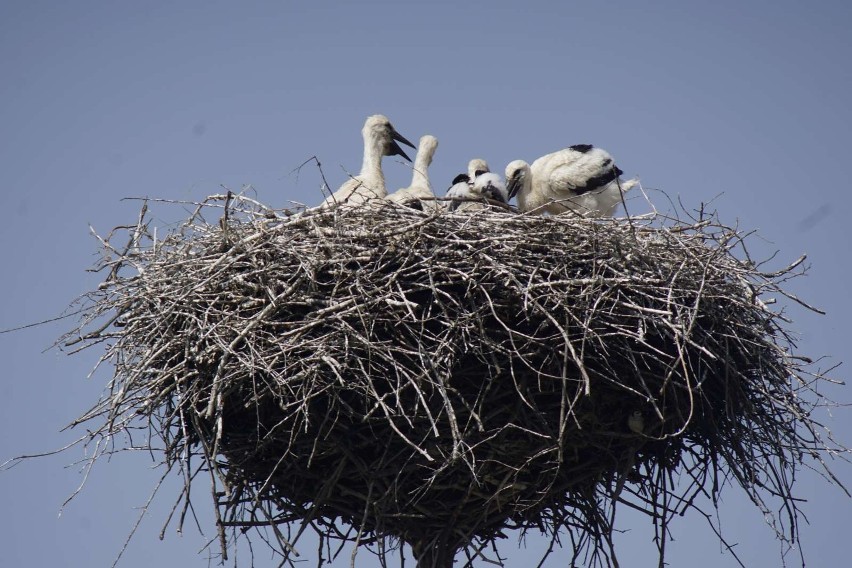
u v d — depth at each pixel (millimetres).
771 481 13836
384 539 13750
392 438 13398
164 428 13508
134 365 13305
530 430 13352
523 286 13156
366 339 12742
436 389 13250
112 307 13781
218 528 12594
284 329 13172
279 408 13438
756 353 13805
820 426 13781
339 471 13508
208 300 13266
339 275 13242
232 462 13898
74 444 13195
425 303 13297
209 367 13086
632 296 13469
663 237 14016
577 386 13414
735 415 14000
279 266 13273
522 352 13242
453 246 13414
